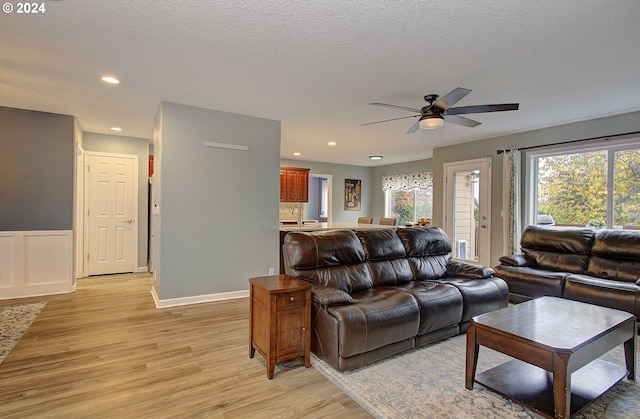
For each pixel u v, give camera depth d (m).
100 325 3.21
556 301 2.67
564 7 1.90
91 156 5.36
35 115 4.16
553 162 4.79
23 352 2.62
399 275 3.41
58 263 4.31
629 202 4.04
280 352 2.30
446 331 2.92
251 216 4.30
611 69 2.78
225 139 4.10
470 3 1.88
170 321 3.34
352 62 2.67
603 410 1.95
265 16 2.03
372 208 9.73
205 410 1.91
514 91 3.31
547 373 2.25
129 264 5.68
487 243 5.44
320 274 2.93
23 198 4.13
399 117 4.30
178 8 1.95
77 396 2.03
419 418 1.85
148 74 2.93
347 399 2.05
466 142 5.84
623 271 3.57
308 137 5.57
